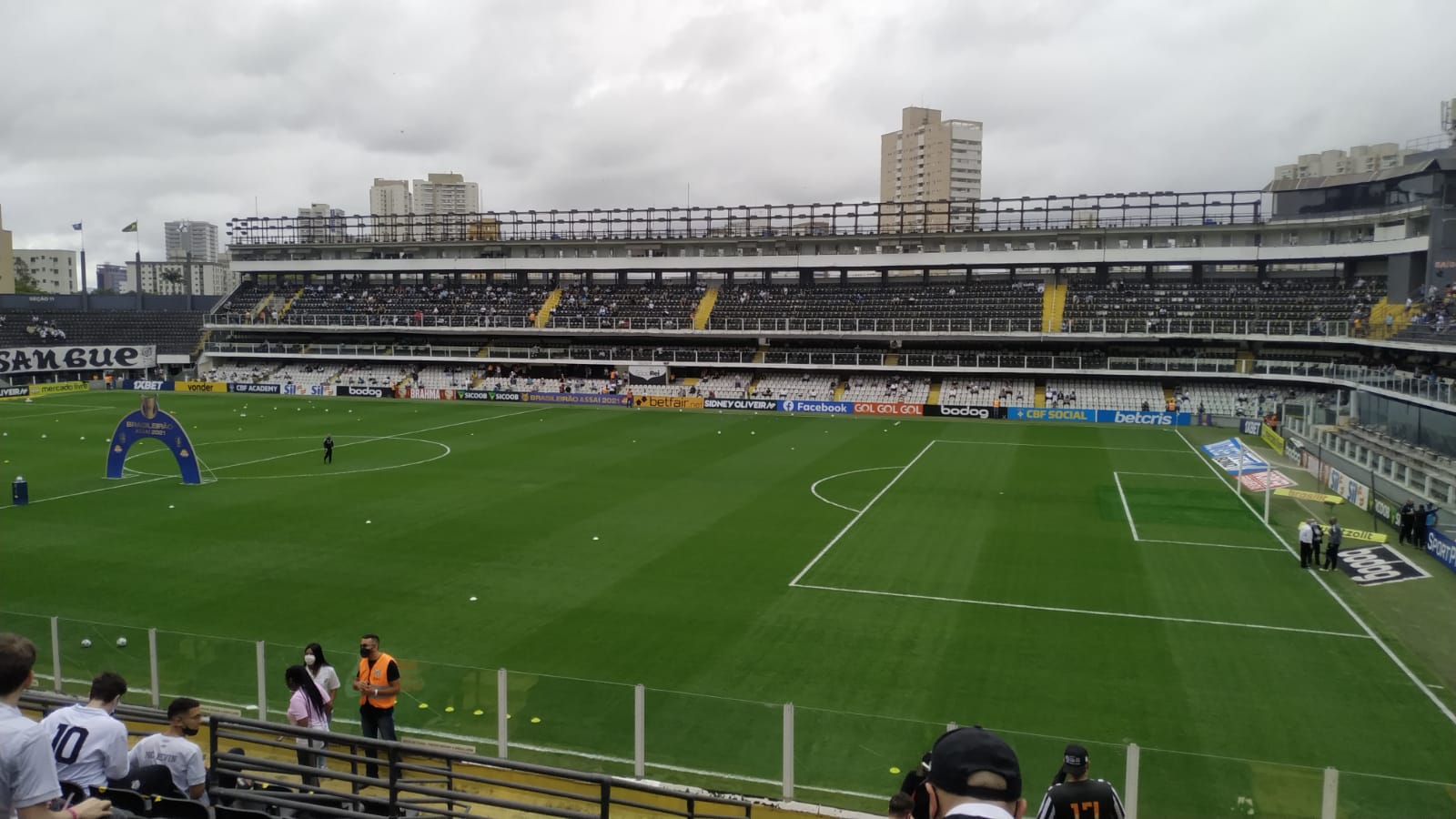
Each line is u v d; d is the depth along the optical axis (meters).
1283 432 59.22
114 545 33.59
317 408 79.44
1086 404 75.06
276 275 108.50
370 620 25.84
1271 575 30.45
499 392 86.06
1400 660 23.09
